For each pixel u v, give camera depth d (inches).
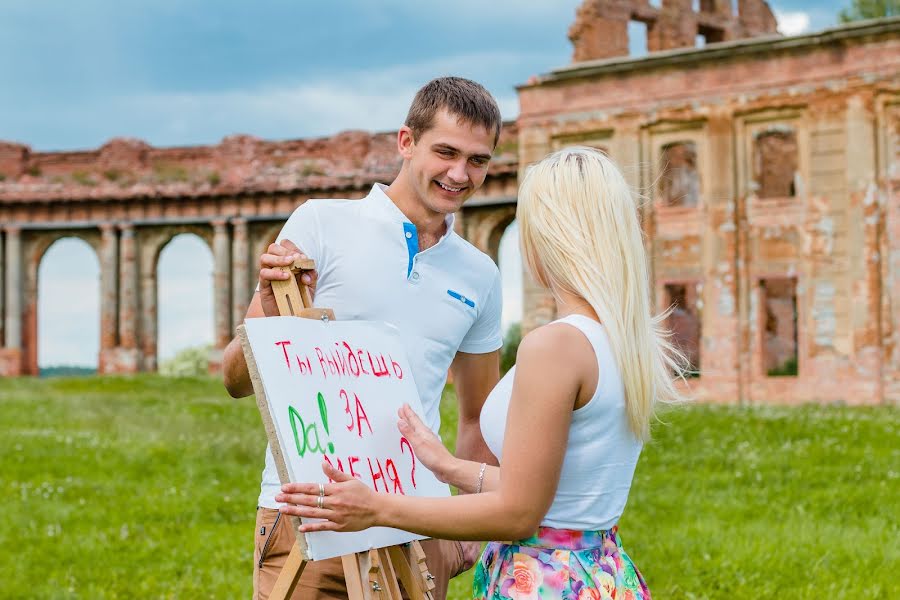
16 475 522.0
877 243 1018.1
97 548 364.2
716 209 1099.9
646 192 140.0
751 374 1081.4
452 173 156.2
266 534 159.0
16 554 357.7
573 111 1172.5
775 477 485.1
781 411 808.9
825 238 1045.2
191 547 364.2
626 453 128.9
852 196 1030.4
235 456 586.6
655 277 1130.7
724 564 319.0
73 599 299.7
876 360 1011.9
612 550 130.3
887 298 1014.4
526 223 131.1
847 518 391.9
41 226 1706.4
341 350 144.9
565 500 126.5
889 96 1013.8
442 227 170.2
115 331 1681.8
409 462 146.5
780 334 1321.4
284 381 133.0
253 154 1642.5
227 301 1637.6
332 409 137.9
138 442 644.1
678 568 318.0
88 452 599.8
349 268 161.8
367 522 125.0
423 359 165.2
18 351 1692.9
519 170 1204.5
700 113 1106.1
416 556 149.3
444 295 166.9
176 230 1684.3
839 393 1027.9
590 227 126.6
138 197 1657.2
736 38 1469.0
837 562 323.0
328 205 165.0
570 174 128.4
